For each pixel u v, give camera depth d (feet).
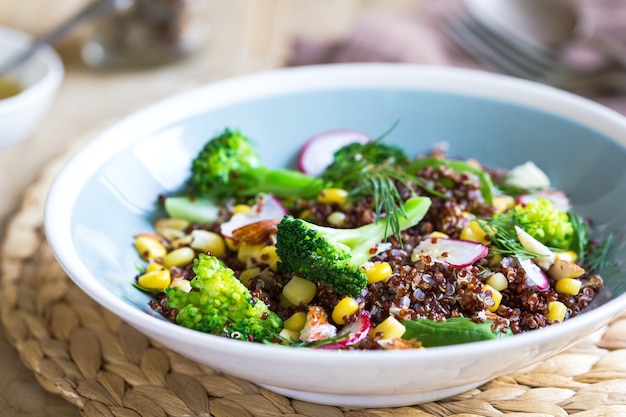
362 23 1.86
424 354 0.95
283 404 1.13
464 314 1.11
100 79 1.90
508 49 1.83
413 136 1.44
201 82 1.76
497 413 1.11
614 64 1.82
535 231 1.21
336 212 1.26
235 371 1.03
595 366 1.18
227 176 1.34
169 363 1.20
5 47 1.81
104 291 1.04
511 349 0.96
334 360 0.95
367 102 1.45
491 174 1.37
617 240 1.23
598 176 1.31
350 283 1.10
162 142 1.34
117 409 1.13
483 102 1.42
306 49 1.84
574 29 1.86
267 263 1.19
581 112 1.34
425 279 1.12
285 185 1.34
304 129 1.44
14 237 1.41
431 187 1.26
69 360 1.21
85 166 1.23
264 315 1.09
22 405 1.19
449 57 1.88
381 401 1.10
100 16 1.80
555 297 1.14
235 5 2.21
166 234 1.30
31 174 1.61
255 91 1.42
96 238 1.19
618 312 1.02
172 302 1.09
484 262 1.16
